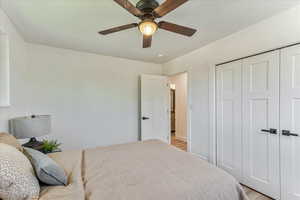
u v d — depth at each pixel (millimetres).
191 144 3285
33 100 2828
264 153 2051
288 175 1822
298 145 1753
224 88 2598
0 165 836
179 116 5160
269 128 1996
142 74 3887
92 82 3400
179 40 2672
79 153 1792
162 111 4137
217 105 2723
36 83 2854
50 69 2980
